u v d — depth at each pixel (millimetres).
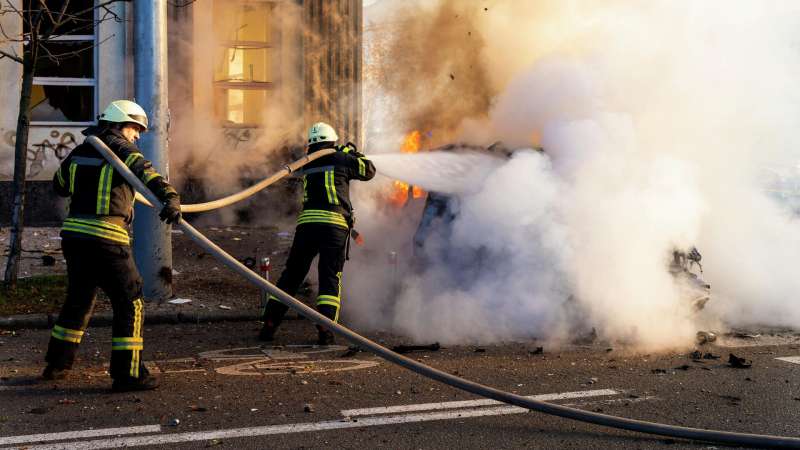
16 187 10680
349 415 6195
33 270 12141
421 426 5953
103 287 6879
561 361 7957
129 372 6762
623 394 6844
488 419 6129
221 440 5609
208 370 7570
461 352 8328
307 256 8922
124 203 6957
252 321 9992
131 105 7145
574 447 5570
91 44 16875
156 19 10133
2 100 16297
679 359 8078
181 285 11359
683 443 5695
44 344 8656
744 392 6930
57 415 6145
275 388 6941
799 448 5516
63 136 16656
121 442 5551
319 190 8922
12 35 15602
